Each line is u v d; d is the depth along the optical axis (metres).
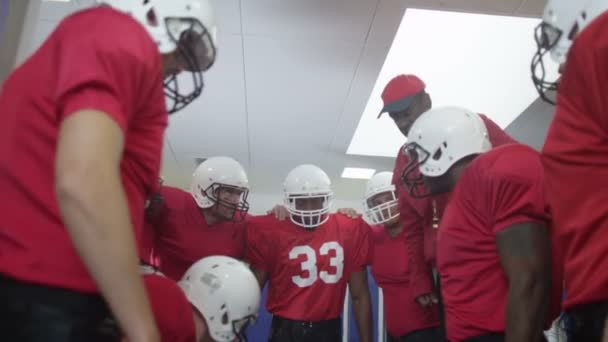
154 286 1.25
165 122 0.91
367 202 3.48
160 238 2.73
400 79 2.70
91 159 0.66
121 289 0.66
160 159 0.90
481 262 1.41
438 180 1.66
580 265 0.95
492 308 1.39
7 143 0.77
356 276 3.00
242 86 3.98
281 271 2.82
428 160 1.63
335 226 2.97
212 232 2.81
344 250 2.91
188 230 2.76
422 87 2.69
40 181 0.75
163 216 2.71
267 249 2.88
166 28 0.99
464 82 4.16
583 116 0.95
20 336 0.70
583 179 0.94
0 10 1.53
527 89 4.18
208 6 1.06
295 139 4.99
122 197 0.68
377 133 5.05
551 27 1.26
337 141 5.00
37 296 0.71
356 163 5.57
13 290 0.71
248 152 5.34
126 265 0.66
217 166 2.80
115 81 0.73
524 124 4.61
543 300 1.26
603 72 0.88
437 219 2.31
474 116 1.68
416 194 2.13
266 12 3.10
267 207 6.70
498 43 3.76
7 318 0.70
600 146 0.92
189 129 4.80
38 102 0.77
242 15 3.14
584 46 0.92
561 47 1.24
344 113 4.39
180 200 2.79
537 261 1.27
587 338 0.98
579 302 0.96
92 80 0.71
